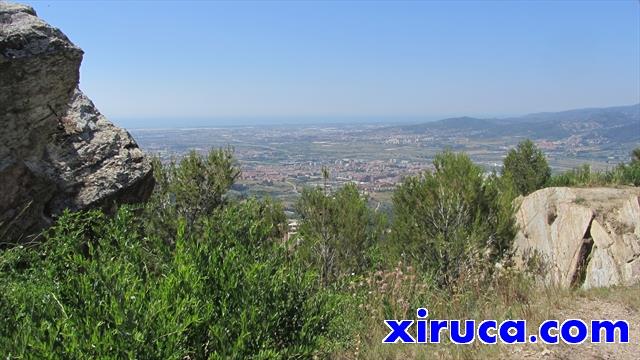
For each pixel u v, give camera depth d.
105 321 2.90
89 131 7.46
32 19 6.04
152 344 2.84
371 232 11.94
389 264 8.48
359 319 5.61
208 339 3.25
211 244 3.67
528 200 14.24
